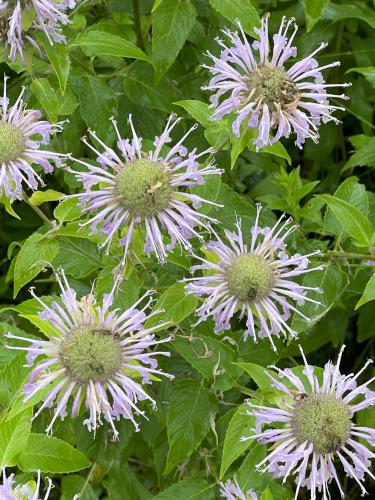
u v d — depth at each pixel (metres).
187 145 0.48
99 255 0.42
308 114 0.44
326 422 0.33
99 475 0.42
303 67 0.37
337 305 0.44
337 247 0.42
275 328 0.37
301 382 0.35
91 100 0.45
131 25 0.52
